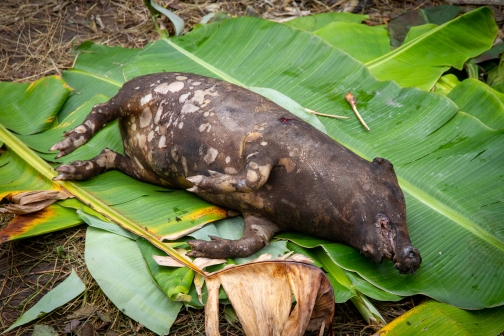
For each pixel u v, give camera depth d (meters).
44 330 1.85
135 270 1.94
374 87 2.41
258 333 1.71
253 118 2.00
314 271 1.71
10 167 2.24
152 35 2.92
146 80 2.19
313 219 1.95
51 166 2.20
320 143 1.96
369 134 2.26
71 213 2.11
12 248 2.06
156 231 1.98
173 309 1.87
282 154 1.94
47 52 2.81
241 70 2.49
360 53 2.69
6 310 1.92
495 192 2.06
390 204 1.90
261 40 2.56
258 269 1.75
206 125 2.02
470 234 1.99
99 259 1.96
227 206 2.06
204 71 2.49
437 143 2.21
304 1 3.12
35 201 2.09
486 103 2.35
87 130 2.19
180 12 3.01
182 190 2.15
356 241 1.91
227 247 1.91
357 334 1.85
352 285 1.90
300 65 2.49
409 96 2.35
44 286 1.97
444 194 2.08
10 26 2.94
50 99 2.45
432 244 2.00
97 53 2.70
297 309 1.69
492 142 2.16
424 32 2.74
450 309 1.86
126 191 2.14
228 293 1.76
